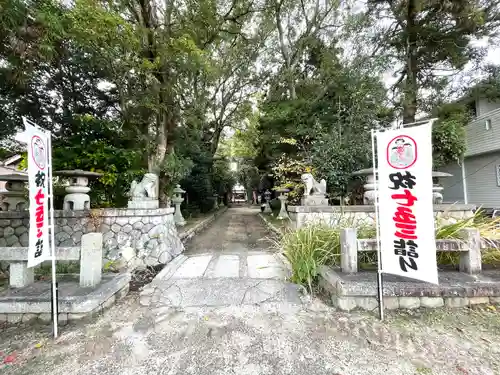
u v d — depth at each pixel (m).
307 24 9.71
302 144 7.50
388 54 7.84
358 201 6.18
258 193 22.94
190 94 5.96
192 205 10.55
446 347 1.72
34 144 1.99
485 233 2.78
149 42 4.25
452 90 8.62
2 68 3.74
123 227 4.09
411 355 1.66
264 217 10.02
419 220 1.98
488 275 2.47
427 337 1.84
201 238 6.18
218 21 5.10
